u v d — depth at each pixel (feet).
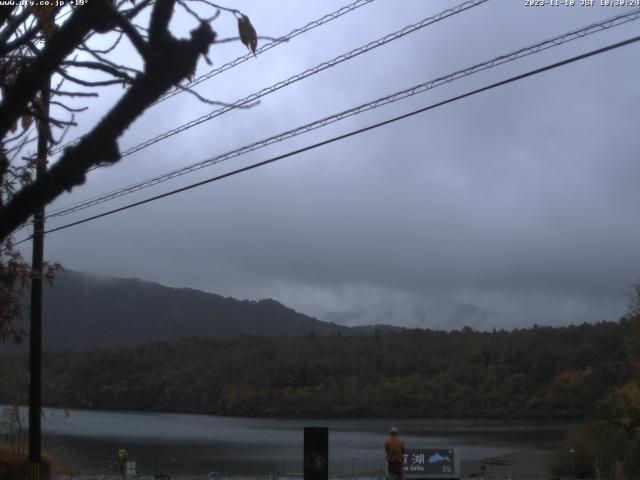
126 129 9.78
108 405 414.82
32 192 9.61
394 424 320.91
